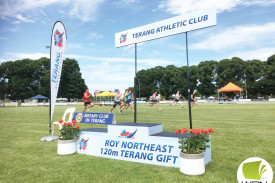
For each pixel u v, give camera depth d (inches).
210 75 2358.5
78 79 2351.1
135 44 230.7
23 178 127.0
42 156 176.1
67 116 589.6
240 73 2256.4
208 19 178.2
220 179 116.9
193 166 123.1
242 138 224.5
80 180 121.3
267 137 228.2
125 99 609.3
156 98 713.0
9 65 2155.5
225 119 408.5
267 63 2191.2
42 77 2220.7
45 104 1721.2
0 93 2148.1
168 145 145.3
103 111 741.9
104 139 178.2
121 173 131.3
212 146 191.5
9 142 233.1
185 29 191.2
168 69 2588.6
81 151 189.8
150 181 116.0
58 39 291.6
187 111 657.6
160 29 208.5
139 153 157.6
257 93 2203.5
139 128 159.5
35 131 311.7
